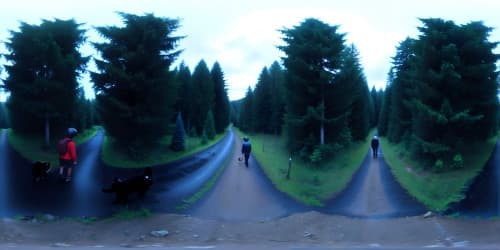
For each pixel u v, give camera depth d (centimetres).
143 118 1994
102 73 2016
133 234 942
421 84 1925
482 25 2002
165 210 1163
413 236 934
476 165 1788
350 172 2030
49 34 2127
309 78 2283
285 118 2414
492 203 1205
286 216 1142
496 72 1942
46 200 1212
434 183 1580
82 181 1510
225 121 6575
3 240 839
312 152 2250
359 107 3978
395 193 1483
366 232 985
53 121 2427
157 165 2002
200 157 2436
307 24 2369
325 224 1062
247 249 815
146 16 2072
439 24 1950
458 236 911
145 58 2031
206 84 5175
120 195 1205
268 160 2303
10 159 1889
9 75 2177
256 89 5822
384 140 4553
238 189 1488
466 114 1767
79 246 822
